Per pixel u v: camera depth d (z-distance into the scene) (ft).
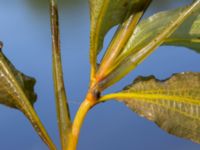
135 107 0.57
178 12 0.59
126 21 0.59
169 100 0.57
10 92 0.58
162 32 0.58
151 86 0.57
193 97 0.57
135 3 0.58
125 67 0.57
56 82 0.57
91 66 0.57
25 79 0.59
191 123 0.56
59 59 0.57
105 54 0.58
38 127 0.57
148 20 0.59
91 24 0.58
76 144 0.56
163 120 0.57
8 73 0.59
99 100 0.57
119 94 0.57
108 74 0.57
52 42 0.57
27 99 0.58
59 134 0.56
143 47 0.58
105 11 0.58
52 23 0.57
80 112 0.57
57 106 0.57
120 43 0.58
